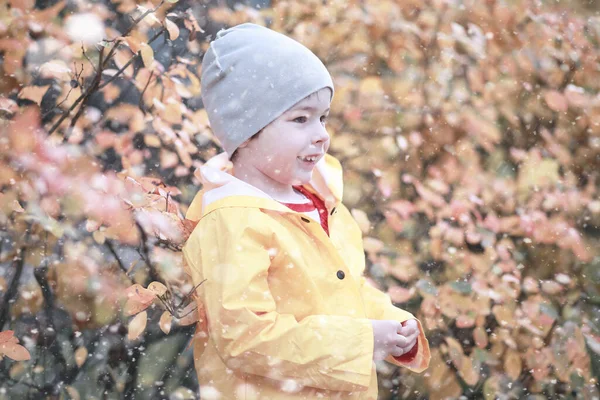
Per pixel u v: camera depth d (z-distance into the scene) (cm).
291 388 203
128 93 352
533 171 376
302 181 216
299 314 204
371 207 375
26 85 302
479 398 354
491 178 376
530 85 398
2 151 264
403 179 362
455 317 341
